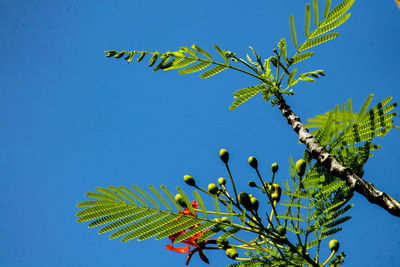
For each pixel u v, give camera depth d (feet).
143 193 8.94
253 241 9.27
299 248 9.11
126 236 8.91
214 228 9.01
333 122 9.16
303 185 9.09
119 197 8.92
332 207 9.04
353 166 9.05
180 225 8.95
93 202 8.90
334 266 9.14
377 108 9.09
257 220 9.07
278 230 9.09
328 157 9.04
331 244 9.20
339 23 9.20
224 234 9.02
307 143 9.15
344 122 9.11
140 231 8.92
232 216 9.02
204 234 9.00
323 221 9.06
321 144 9.11
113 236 8.90
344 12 9.18
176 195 9.00
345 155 9.08
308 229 9.09
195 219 8.97
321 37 9.25
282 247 9.20
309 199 9.08
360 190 8.92
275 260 9.09
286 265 9.08
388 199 8.85
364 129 9.08
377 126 9.07
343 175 8.98
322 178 9.07
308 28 9.25
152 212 8.93
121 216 8.91
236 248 9.21
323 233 9.07
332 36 9.23
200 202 8.95
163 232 8.93
